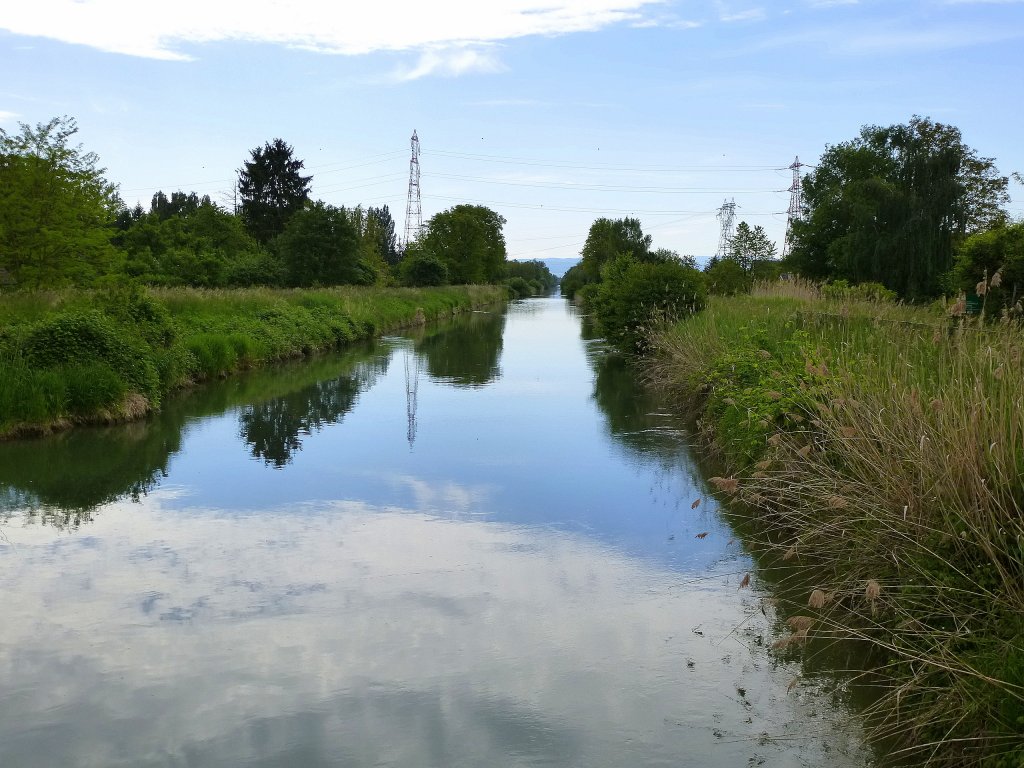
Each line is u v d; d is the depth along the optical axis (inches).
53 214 794.8
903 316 418.0
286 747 158.6
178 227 1724.9
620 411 542.6
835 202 1706.4
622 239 2923.2
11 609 219.5
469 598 228.2
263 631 207.3
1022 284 651.5
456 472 370.9
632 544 273.3
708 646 199.9
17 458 394.9
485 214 3250.5
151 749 157.8
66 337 497.0
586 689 180.2
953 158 1482.5
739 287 1149.7
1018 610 148.4
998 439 175.9
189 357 647.8
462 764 153.3
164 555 261.3
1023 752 125.6
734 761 153.9
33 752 156.7
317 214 1748.3
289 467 379.9
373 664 190.7
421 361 870.4
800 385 296.8
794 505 269.6
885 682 178.2
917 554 179.5
